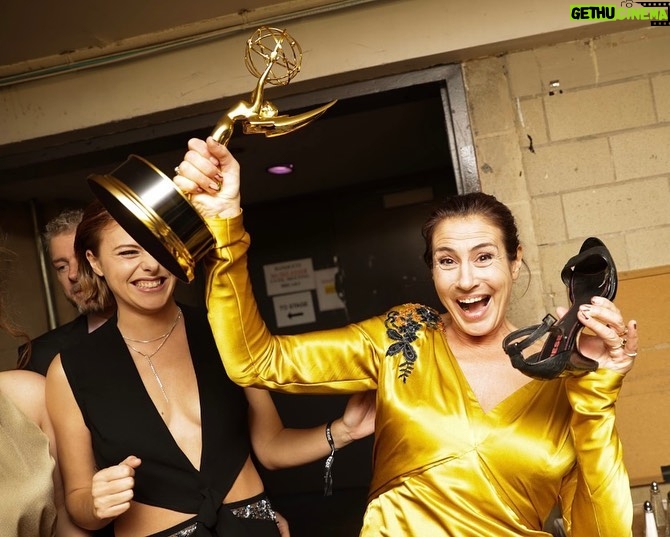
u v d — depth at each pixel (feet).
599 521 4.44
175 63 8.54
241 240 4.55
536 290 8.14
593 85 8.11
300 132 12.48
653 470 7.94
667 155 8.03
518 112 8.21
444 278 4.98
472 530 4.66
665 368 7.97
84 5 7.71
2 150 9.21
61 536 5.53
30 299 12.94
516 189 8.19
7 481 4.38
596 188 8.11
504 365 5.01
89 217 5.65
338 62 8.13
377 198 17.08
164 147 9.53
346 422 5.79
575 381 4.50
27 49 8.46
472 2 7.92
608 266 4.40
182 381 5.82
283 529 6.22
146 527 5.50
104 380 5.65
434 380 4.93
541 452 4.68
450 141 8.39
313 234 17.30
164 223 3.97
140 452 5.54
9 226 12.87
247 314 4.70
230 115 4.35
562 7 7.79
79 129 8.78
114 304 6.36
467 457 4.69
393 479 4.88
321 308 17.25
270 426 6.19
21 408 5.36
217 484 5.63
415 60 8.09
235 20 8.27
